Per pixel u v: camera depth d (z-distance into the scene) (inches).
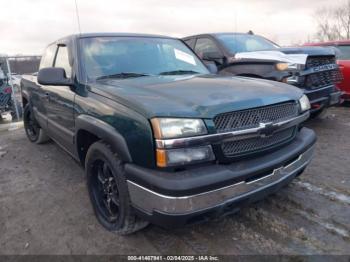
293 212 110.2
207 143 78.3
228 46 212.8
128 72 119.6
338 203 114.7
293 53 188.2
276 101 92.3
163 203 75.3
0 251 96.2
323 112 223.9
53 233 104.5
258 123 85.9
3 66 347.6
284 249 91.0
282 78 176.6
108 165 94.5
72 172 158.4
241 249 92.0
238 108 82.9
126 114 84.0
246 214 110.0
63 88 126.6
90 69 116.9
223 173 78.2
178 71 130.3
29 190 139.0
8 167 170.1
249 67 192.1
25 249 96.7
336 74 203.0
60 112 131.0
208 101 83.0
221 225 104.3
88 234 102.9
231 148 82.7
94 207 109.4
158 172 77.1
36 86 171.6
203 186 75.0
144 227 96.7
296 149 97.5
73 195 131.9
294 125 100.2
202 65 144.7
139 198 81.8
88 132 107.2
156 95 87.8
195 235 99.7
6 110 334.0
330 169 145.0
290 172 96.3
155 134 76.2
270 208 113.3
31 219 114.1
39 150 197.6
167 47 141.6
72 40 127.8
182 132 76.0
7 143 220.1
